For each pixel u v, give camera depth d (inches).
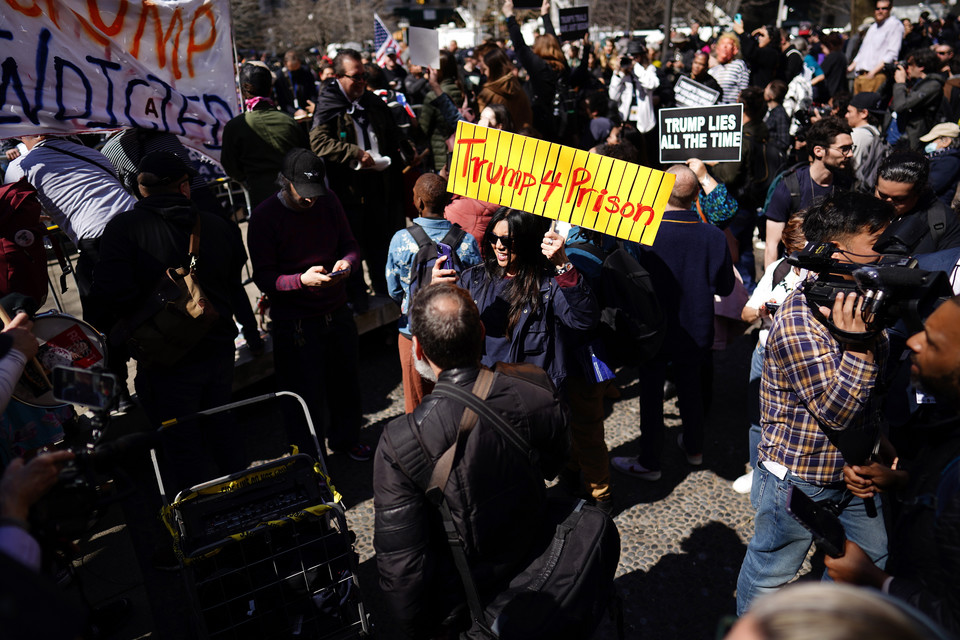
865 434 82.6
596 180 107.0
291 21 1130.7
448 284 78.1
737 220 219.8
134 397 160.6
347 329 147.0
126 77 152.3
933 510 53.9
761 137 211.0
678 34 496.4
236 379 172.1
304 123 250.2
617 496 146.6
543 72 262.8
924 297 69.5
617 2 975.0
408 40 232.7
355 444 159.0
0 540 46.1
